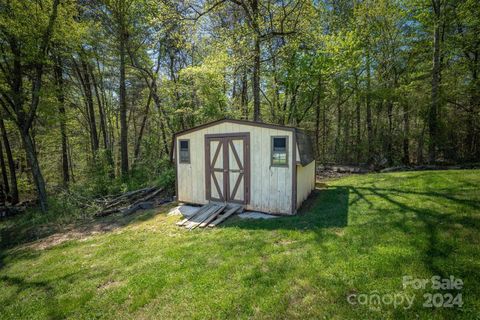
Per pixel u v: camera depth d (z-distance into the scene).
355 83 14.52
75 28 10.27
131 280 3.57
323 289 2.79
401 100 13.20
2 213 11.46
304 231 4.57
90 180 11.53
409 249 3.35
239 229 5.18
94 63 15.30
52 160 17.02
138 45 13.64
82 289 3.56
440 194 5.72
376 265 3.07
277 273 3.23
